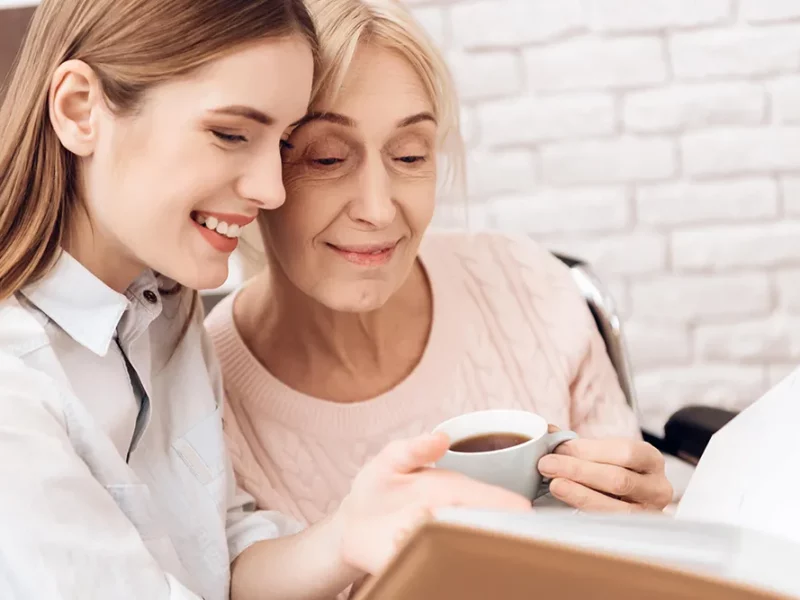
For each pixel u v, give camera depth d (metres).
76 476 0.68
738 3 1.94
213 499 0.89
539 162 2.05
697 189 2.03
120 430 0.82
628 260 2.08
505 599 0.49
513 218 2.09
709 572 0.47
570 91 2.01
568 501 0.77
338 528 0.79
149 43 0.71
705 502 0.75
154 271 0.88
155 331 0.92
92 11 0.73
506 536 0.48
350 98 0.89
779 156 2.00
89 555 0.67
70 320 0.79
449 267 1.15
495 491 0.69
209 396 0.92
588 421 1.14
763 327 2.08
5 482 0.64
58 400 0.73
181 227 0.74
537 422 0.80
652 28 1.97
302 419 1.04
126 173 0.73
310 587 0.82
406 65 0.91
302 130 0.90
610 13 1.97
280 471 1.03
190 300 0.94
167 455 0.89
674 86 1.99
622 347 1.20
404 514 0.69
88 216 0.78
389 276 0.96
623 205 2.05
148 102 0.72
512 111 2.03
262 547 0.89
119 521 0.71
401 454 0.72
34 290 0.78
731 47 1.96
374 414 1.05
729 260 2.05
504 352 1.12
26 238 0.76
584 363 1.15
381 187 0.90
